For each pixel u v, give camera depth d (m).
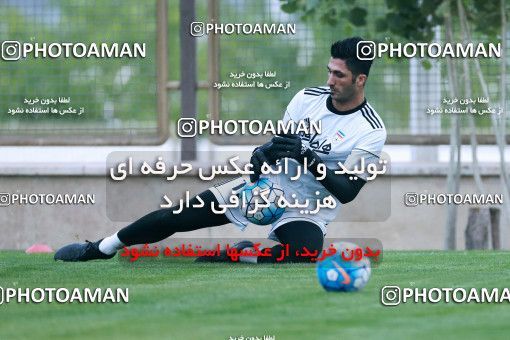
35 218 31.66
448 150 32.47
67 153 32.62
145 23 32.19
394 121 32.06
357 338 11.12
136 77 32.19
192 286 15.47
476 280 16.50
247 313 12.77
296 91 31.81
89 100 32.28
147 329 11.67
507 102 31.58
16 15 32.38
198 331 11.57
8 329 11.70
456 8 28.92
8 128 32.41
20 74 32.41
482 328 11.78
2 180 31.70
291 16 31.78
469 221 29.50
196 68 31.73
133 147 31.92
